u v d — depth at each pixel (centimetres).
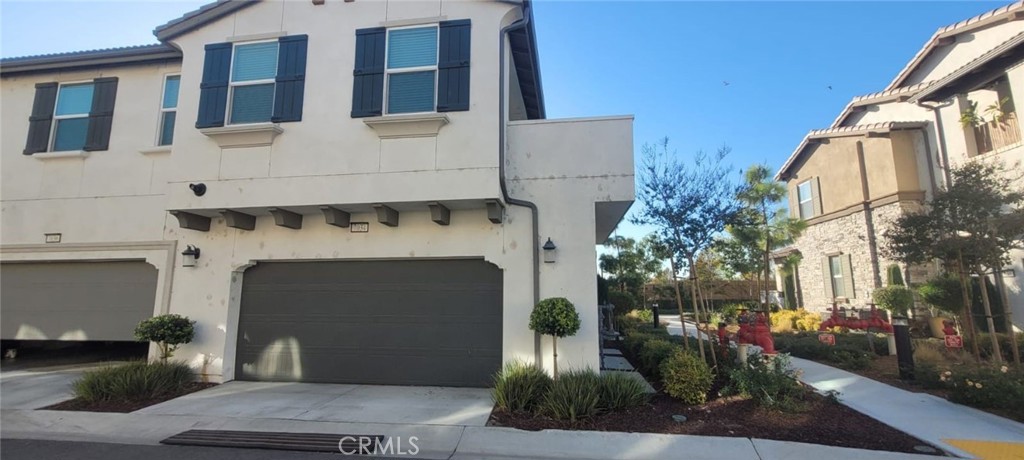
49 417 641
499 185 729
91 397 702
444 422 603
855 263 1530
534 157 794
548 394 629
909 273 1278
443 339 811
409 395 737
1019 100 1074
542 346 753
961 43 1319
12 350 1097
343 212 812
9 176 979
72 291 952
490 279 812
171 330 795
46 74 1007
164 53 948
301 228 845
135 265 939
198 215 840
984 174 882
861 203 1488
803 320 1490
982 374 661
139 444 551
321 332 844
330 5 829
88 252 923
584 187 777
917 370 758
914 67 1477
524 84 1044
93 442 558
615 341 1288
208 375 830
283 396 735
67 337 937
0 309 968
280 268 871
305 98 799
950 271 963
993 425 575
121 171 943
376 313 834
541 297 755
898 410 632
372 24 811
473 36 784
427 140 757
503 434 562
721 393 673
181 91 843
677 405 648
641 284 1966
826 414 611
